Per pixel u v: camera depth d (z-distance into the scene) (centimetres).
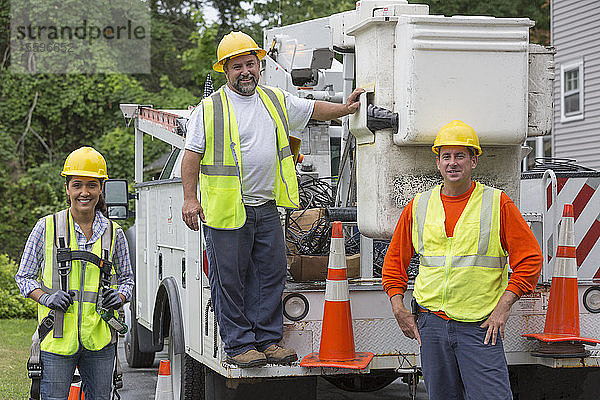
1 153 2319
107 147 2358
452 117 543
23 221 2288
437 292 497
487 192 501
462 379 503
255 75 545
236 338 532
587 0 2186
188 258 666
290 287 566
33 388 582
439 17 540
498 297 499
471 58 545
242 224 531
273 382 555
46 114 2389
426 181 567
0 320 1523
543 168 740
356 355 553
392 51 557
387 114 554
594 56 2167
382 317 564
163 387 595
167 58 2700
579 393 598
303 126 576
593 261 635
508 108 550
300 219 630
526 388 611
